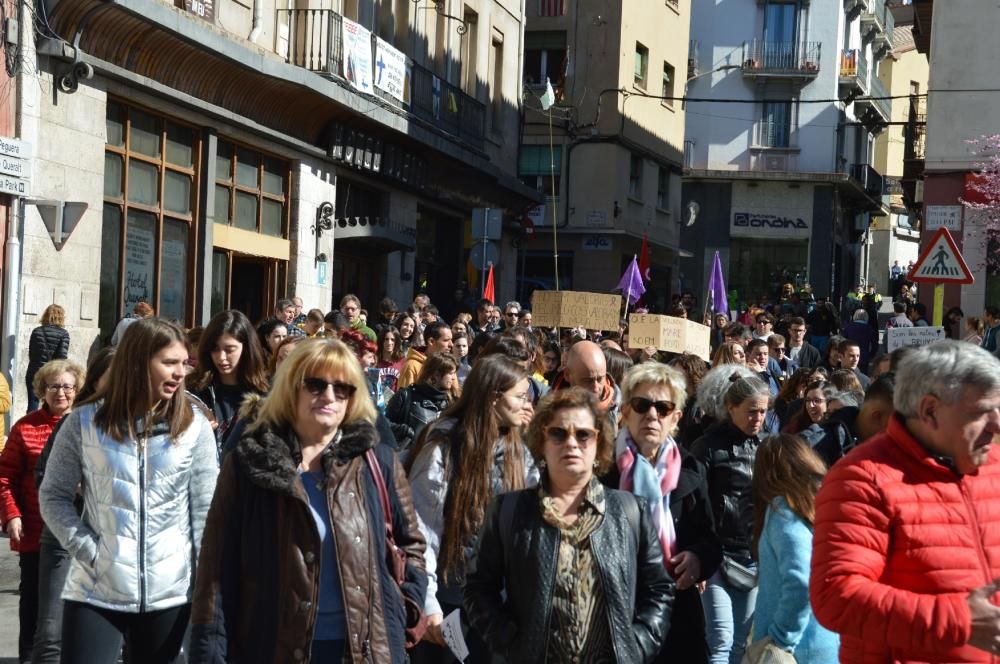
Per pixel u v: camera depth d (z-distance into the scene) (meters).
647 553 4.80
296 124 20.14
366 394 4.74
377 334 12.86
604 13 37.91
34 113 14.58
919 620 3.55
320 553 4.46
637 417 6.03
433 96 24.84
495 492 5.79
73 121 15.17
